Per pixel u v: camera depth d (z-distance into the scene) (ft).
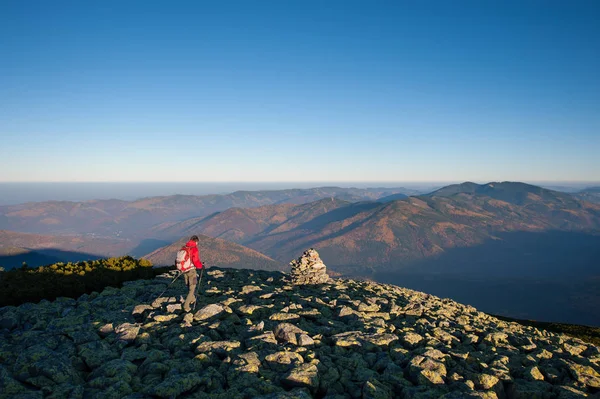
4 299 55.62
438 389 32.07
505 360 40.32
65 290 62.34
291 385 30.73
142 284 70.64
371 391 30.14
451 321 57.36
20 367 32.19
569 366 39.22
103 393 27.84
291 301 59.16
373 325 48.03
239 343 37.93
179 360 33.86
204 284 70.08
